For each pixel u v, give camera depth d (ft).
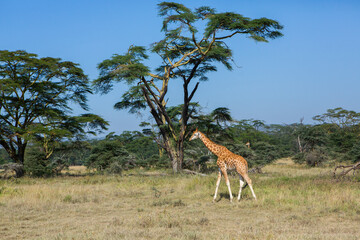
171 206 36.63
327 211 31.22
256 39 78.74
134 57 89.92
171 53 98.84
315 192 40.37
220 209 34.60
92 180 72.43
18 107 95.35
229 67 95.20
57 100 102.22
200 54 89.35
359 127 244.42
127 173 100.83
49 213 33.35
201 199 41.06
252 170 86.58
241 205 35.50
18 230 26.30
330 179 52.16
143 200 41.83
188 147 114.73
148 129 156.97
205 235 22.91
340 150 170.30
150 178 73.10
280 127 290.97
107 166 110.93
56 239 22.17
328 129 251.60
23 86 96.32
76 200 40.81
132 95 95.61
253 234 22.88
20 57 90.43
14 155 98.27
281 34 82.89
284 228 25.03
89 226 27.14
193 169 99.04
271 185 48.44
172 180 66.28
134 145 188.34
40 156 103.30
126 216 31.48
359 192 40.11
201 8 89.71
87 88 104.22
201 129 99.55
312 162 123.65
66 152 119.85
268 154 121.39
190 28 84.64
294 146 239.50
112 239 21.67
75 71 98.27
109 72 83.87
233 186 49.24
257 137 199.31
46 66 95.25
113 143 117.80
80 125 104.88
